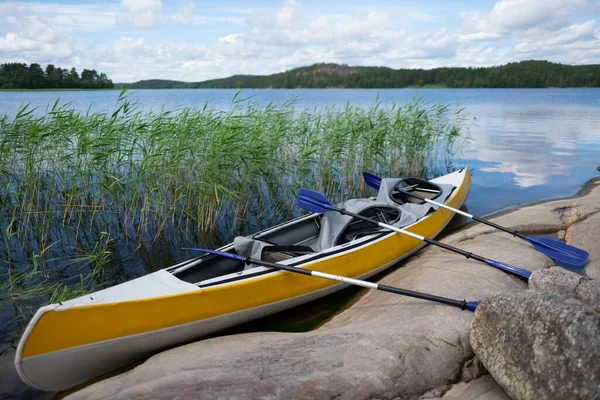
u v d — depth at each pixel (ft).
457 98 160.45
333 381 9.90
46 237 24.81
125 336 12.72
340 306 17.19
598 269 19.12
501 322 10.38
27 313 16.76
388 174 37.83
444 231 26.08
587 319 8.94
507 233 23.40
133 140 29.14
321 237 19.72
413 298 15.93
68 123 29.17
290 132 33.53
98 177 28.43
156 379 10.21
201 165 27.66
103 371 12.91
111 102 123.85
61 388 12.36
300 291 16.39
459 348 11.80
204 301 14.08
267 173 30.09
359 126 35.73
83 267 21.34
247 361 11.05
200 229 26.73
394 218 22.98
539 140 58.39
